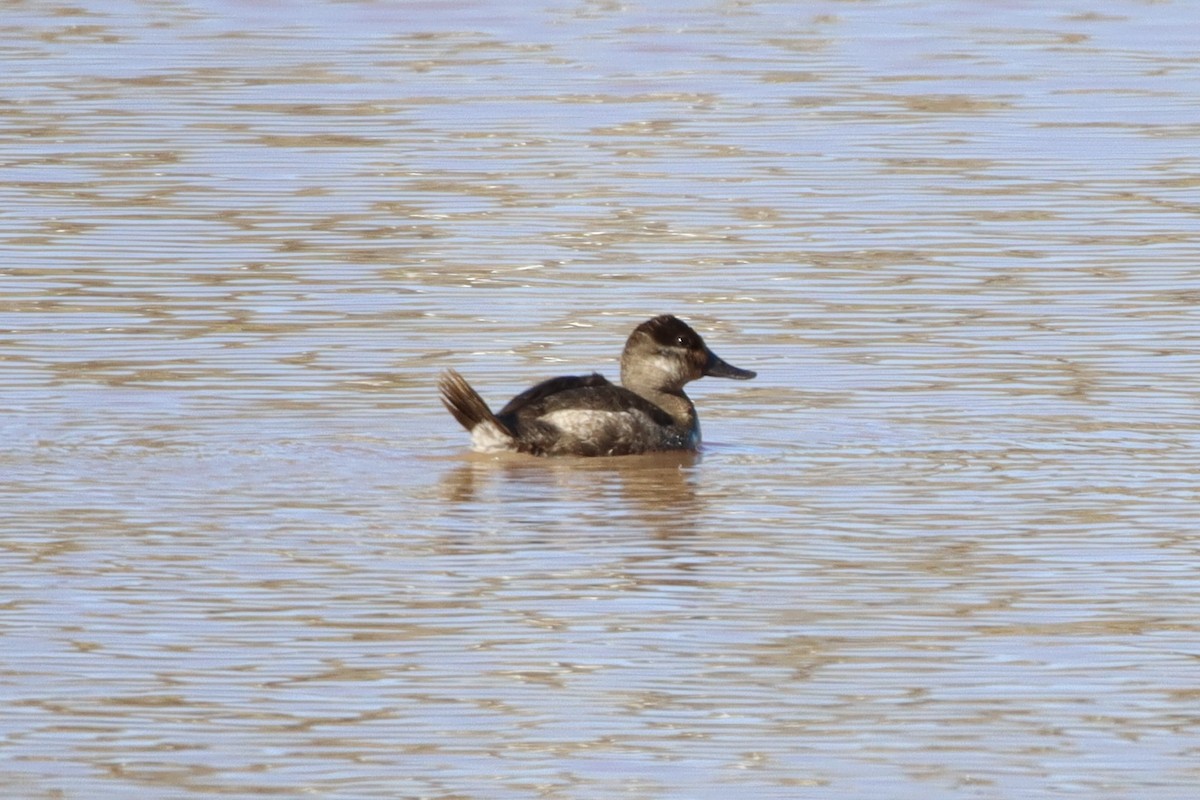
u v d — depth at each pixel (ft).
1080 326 59.41
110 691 33.91
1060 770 31.09
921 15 111.65
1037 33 106.32
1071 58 99.71
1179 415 51.47
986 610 37.93
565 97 91.81
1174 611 37.83
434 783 30.63
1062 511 44.06
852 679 34.55
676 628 36.99
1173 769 31.12
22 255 67.00
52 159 80.38
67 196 74.84
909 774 30.99
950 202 74.08
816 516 44.01
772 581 39.65
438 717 32.96
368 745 31.91
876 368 55.88
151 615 37.52
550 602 38.42
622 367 51.88
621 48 102.58
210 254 67.41
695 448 50.03
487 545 41.93
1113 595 38.70
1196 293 62.64
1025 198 74.64
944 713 33.19
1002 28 107.65
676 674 34.78
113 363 55.67
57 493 44.98
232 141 83.41
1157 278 64.34
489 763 31.30
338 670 34.86
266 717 32.94
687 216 72.38
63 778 30.71
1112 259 66.59
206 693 33.83
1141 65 98.02
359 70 97.35
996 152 81.61
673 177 77.87
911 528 43.01
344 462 47.93
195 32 106.32
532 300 62.54
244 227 70.90
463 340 58.49
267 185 76.69
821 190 75.87
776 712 33.19
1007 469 47.34
